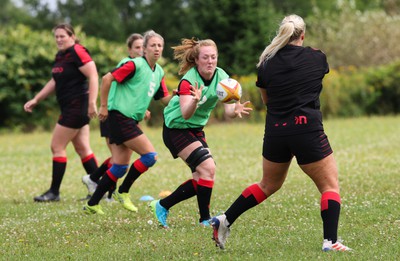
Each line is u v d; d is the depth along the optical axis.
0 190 30.78
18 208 25.34
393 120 60.56
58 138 27.44
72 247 18.25
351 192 25.69
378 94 67.44
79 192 29.83
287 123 16.16
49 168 38.06
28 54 58.91
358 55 80.88
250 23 75.25
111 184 22.88
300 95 16.20
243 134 53.03
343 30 82.69
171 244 18.09
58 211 24.44
